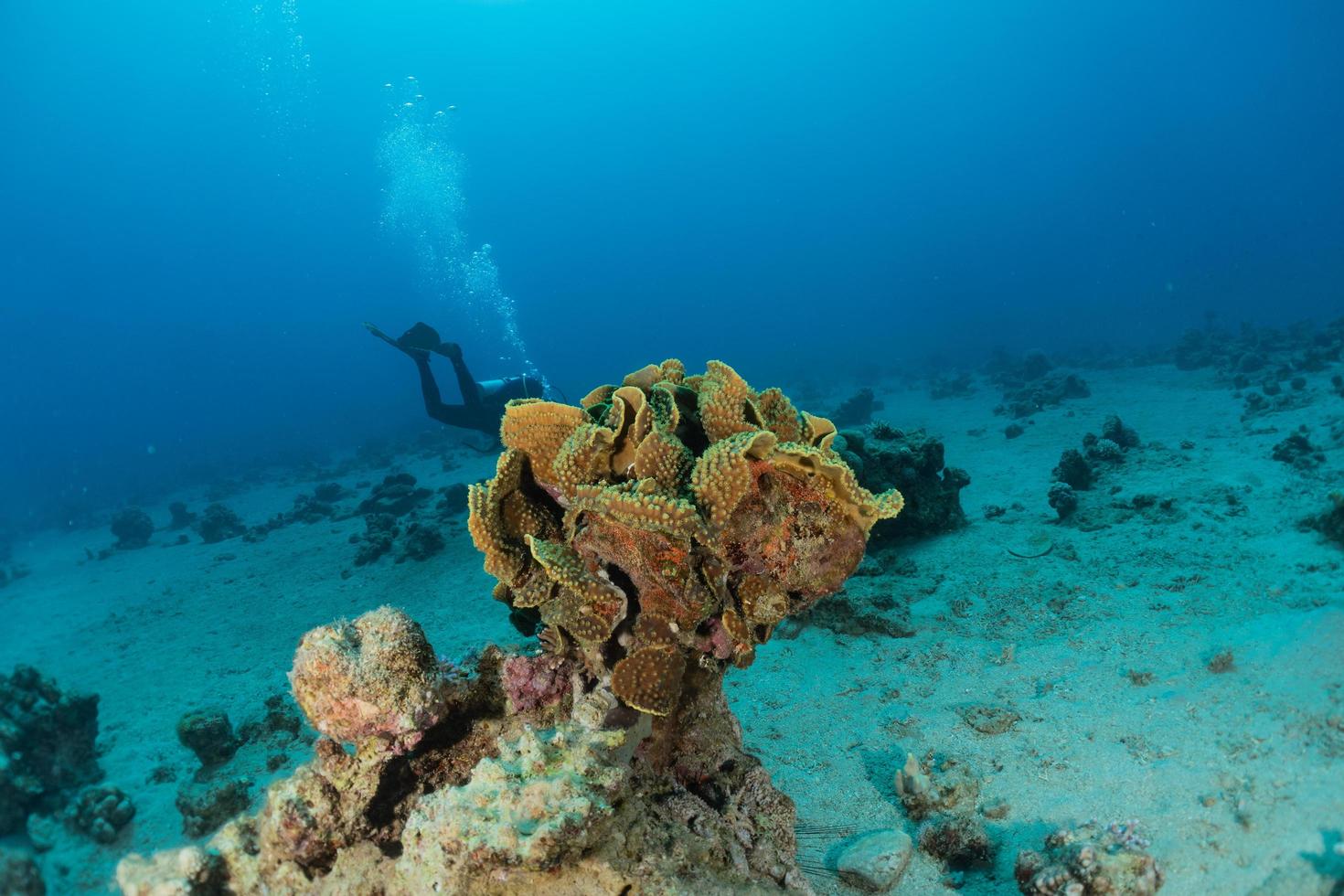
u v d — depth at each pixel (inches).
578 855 103.7
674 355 2925.7
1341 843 129.5
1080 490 420.2
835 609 287.0
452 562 481.7
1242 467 404.5
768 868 133.4
